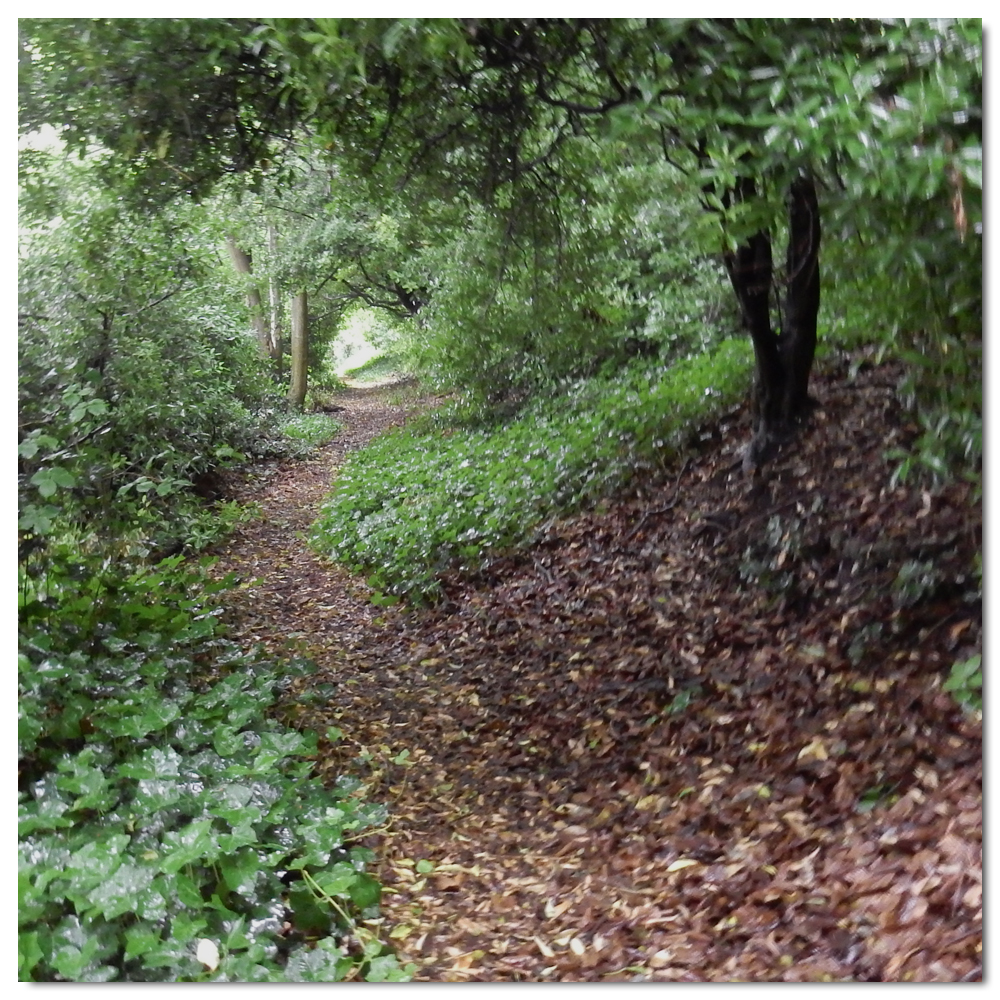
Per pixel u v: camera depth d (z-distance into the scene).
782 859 3.39
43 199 6.10
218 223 9.06
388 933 3.39
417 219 6.89
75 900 2.73
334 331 27.64
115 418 6.09
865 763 3.67
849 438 5.87
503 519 8.46
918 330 3.62
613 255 8.67
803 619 4.93
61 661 4.09
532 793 4.64
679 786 4.22
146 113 4.90
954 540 4.46
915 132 2.45
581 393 10.83
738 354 8.17
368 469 13.34
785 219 3.70
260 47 3.93
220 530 10.77
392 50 3.44
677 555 6.33
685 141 3.49
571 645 6.13
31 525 3.95
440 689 6.22
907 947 2.66
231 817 3.26
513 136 5.50
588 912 3.45
